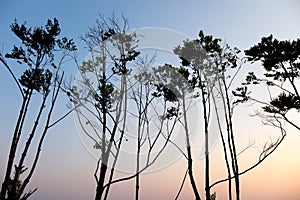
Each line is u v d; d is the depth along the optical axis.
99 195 14.81
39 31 17.09
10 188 13.82
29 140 14.87
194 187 18.77
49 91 16.44
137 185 17.78
